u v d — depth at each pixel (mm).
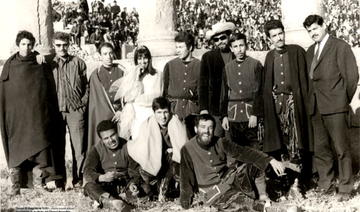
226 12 20703
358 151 9109
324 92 7422
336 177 8289
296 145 7676
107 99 8523
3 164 10047
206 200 7238
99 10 21672
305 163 7953
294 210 6711
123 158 7727
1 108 8367
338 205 7047
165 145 7805
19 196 8000
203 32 20875
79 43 21000
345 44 7383
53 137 8547
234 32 8266
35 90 8367
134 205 7348
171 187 7723
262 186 7215
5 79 8375
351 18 15602
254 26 19750
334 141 7414
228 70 7996
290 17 8984
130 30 21719
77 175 8812
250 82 7898
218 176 7320
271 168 7703
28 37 8367
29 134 8297
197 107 8336
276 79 7746
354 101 9227
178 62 8383
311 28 7465
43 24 10211
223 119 8039
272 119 7699
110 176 7473
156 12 9766
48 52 10172
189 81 8305
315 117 7668
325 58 7426
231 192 7098
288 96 7707
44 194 8086
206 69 8156
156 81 8289
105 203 7230
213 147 7371
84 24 21125
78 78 8609
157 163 7633
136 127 8094
